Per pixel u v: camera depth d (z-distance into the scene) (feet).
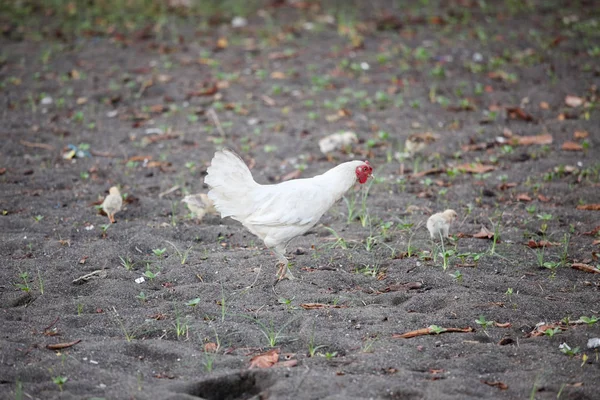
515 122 55.42
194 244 37.24
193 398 23.04
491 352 26.13
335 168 33.12
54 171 47.03
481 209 41.42
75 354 25.94
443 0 86.58
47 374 24.52
